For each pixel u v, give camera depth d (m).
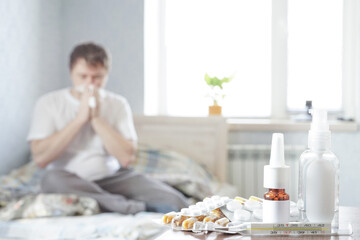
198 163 3.16
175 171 2.83
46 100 2.26
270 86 3.45
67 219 1.90
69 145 2.24
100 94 2.29
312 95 3.42
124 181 2.23
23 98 3.00
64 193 2.07
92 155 2.25
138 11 3.41
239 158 3.26
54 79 3.37
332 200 0.74
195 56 3.51
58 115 2.24
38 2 3.15
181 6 3.50
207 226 0.71
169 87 3.54
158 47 3.53
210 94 3.29
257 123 3.24
